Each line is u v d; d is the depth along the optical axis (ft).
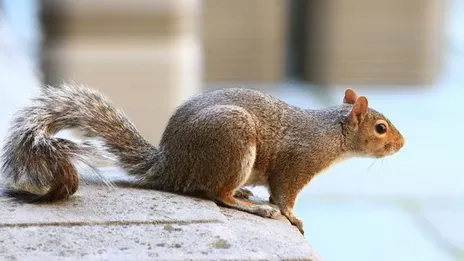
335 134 21.95
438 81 63.52
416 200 41.16
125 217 18.75
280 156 21.47
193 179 20.71
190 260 16.58
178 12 42.75
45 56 42.91
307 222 37.86
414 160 47.16
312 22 62.64
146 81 42.96
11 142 20.27
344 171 45.47
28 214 18.61
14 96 31.83
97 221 18.42
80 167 20.85
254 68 62.28
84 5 42.09
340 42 62.95
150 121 43.21
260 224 19.38
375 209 39.78
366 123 22.33
